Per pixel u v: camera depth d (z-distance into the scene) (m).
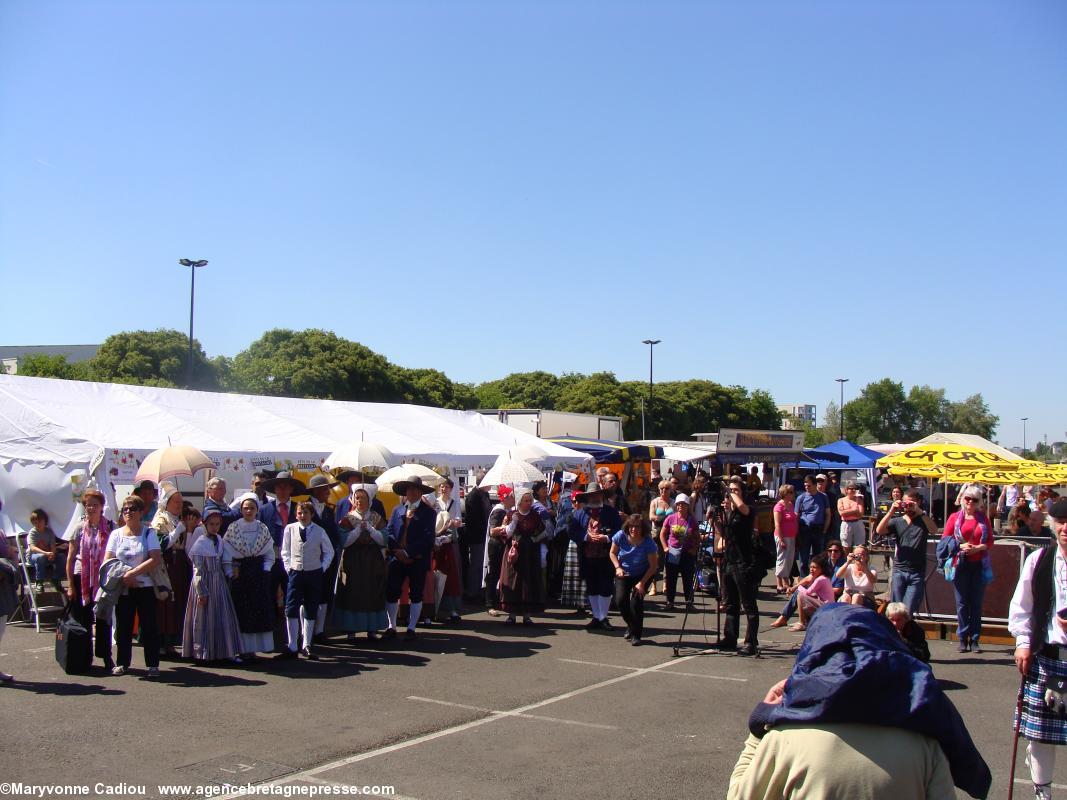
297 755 6.56
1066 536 5.02
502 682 9.08
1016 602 5.27
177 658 9.86
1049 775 5.15
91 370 41.12
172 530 9.73
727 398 72.88
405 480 11.46
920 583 10.66
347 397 46.84
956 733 2.96
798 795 2.90
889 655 2.97
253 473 13.69
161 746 6.69
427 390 54.09
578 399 64.81
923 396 80.69
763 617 13.79
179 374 42.50
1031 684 5.14
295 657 10.03
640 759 6.57
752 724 3.18
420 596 11.39
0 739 6.77
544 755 6.65
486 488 14.79
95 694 8.21
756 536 10.87
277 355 46.09
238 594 9.66
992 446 25.23
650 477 25.80
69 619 9.01
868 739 2.89
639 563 11.27
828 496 19.53
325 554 10.16
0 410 12.50
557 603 14.76
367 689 8.66
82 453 12.16
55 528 11.97
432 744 6.91
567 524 13.02
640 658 10.38
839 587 11.50
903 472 16.64
